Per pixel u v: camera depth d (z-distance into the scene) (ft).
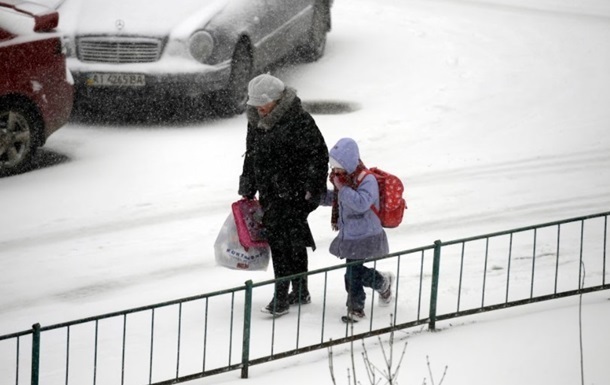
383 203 74.28
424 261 90.48
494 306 74.38
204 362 65.16
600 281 84.02
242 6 139.03
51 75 115.85
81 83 131.34
